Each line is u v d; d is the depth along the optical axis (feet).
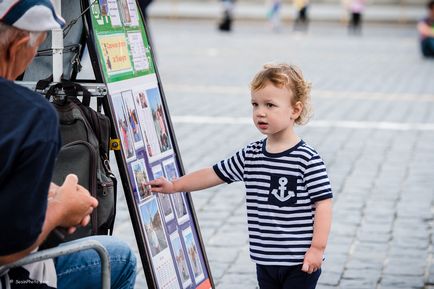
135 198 14.88
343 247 25.32
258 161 15.62
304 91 15.52
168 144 16.85
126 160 14.84
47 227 11.77
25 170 10.89
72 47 15.64
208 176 15.97
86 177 13.99
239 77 68.95
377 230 27.17
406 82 67.56
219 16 143.43
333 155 39.01
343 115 50.49
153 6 153.58
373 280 22.56
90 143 14.24
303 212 15.33
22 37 11.71
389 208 29.89
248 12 150.30
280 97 15.25
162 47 95.30
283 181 15.38
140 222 14.80
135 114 15.62
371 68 77.36
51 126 11.19
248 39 110.52
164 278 15.34
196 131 44.37
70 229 12.26
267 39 111.34
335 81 67.41
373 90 62.49
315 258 15.07
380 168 36.52
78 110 14.30
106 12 15.33
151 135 16.11
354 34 122.52
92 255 13.73
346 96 58.95
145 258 14.74
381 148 40.91
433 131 45.91
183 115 49.24
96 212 14.28
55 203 11.93
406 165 37.22
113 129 14.64
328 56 88.43
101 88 14.57
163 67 75.15
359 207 29.94
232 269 23.32
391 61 84.28
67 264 13.61
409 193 32.17
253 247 15.69
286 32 125.80
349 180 34.12
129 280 14.11
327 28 133.69
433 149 40.96
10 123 11.02
